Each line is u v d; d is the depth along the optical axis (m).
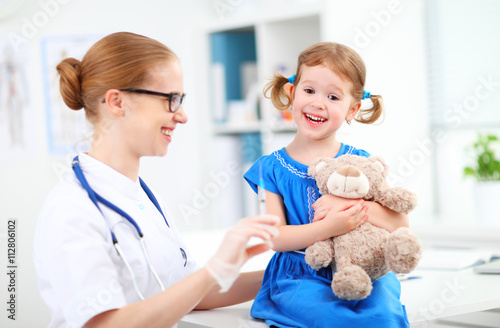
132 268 1.05
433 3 2.63
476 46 2.52
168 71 1.07
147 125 1.06
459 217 2.45
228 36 2.93
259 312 1.11
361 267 1.00
